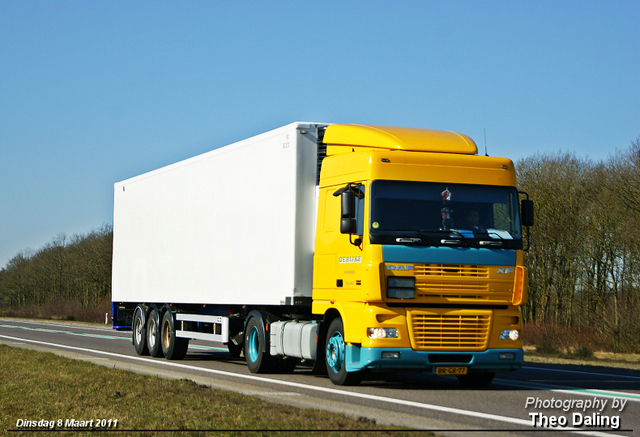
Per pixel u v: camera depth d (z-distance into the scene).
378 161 14.36
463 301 14.33
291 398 13.05
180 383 14.36
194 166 21.95
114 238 28.14
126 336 39.44
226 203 19.89
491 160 15.05
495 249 14.62
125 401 11.88
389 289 13.94
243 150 19.14
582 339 35.56
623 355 32.41
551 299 46.06
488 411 11.90
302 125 16.86
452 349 14.24
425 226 14.30
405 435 9.23
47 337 37.50
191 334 22.02
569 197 46.31
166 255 23.59
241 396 12.59
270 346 17.73
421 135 15.34
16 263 114.56
